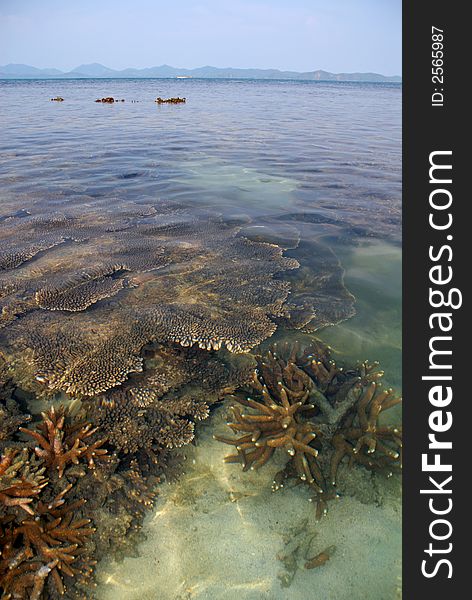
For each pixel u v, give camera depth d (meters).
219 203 9.50
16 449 3.31
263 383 4.23
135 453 3.55
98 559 2.94
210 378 4.26
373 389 3.81
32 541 2.86
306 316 5.32
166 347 4.57
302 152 15.27
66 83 96.31
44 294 5.47
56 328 4.79
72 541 2.94
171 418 3.82
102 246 6.98
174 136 18.45
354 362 4.61
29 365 4.27
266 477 3.52
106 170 12.21
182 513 3.25
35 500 3.07
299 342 4.84
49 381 4.06
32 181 10.84
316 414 3.78
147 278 5.97
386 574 2.95
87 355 4.38
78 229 7.70
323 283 6.15
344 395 3.97
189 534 3.13
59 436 3.32
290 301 5.63
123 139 17.52
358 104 39.94
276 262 6.64
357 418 3.77
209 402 4.06
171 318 5.00
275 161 13.77
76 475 3.27
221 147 16.00
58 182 10.82
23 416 3.74
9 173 11.55
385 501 3.37
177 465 3.54
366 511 3.31
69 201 9.32
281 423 3.55
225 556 3.02
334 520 3.25
